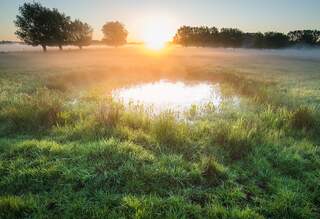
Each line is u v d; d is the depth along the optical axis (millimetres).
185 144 6973
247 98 13805
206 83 21203
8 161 5668
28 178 5047
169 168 5484
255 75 23297
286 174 5684
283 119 8773
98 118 8258
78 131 7605
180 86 19609
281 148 6828
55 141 7047
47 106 9117
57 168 5309
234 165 5926
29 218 3982
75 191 4766
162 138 7078
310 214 4305
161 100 14172
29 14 57844
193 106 11219
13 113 8664
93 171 5270
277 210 4363
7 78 18750
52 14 60094
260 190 4957
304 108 9070
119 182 4996
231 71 25266
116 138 7027
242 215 4094
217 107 11961
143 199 4477
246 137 6965
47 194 4602
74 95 14727
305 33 107125
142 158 5855
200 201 4641
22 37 59781
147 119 8539
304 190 4957
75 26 71562
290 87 17297
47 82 16938
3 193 4672
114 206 4352
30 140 7078
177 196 4605
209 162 5551
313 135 7918
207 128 8195
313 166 5922
